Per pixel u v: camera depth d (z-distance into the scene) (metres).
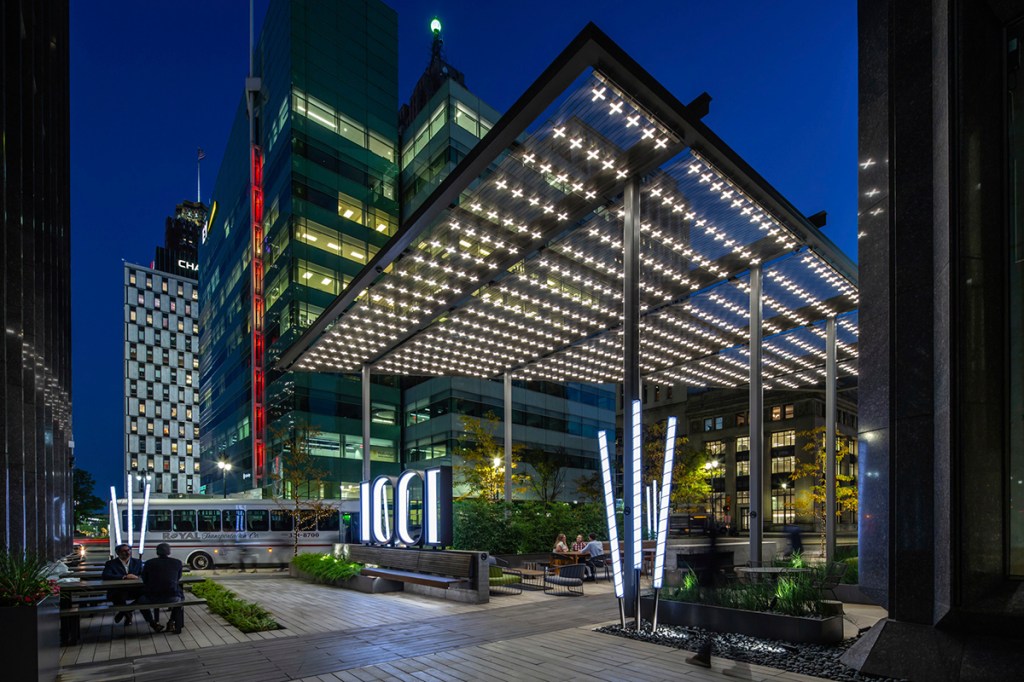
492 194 12.67
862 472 8.34
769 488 69.94
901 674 6.62
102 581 10.80
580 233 14.66
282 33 50.69
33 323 12.42
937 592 6.89
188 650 8.67
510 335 21.64
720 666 7.35
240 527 24.92
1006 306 6.93
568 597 13.57
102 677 7.26
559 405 56.31
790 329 21.53
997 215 7.05
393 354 22.66
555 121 10.36
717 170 11.87
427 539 15.41
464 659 7.89
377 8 55.78
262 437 49.72
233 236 62.09
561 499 51.69
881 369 8.06
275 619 11.08
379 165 53.62
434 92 56.16
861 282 8.64
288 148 47.59
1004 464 6.71
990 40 7.26
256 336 51.34
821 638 8.18
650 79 9.48
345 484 45.62
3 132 10.35
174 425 130.25
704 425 79.12
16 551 10.55
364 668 7.53
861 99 8.95
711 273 17.03
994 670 6.05
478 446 37.09
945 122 7.26
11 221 11.28
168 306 134.12
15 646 5.56
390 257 14.91
